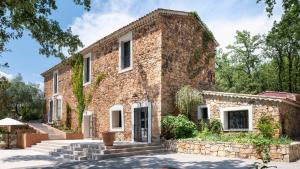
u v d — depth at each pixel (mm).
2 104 32438
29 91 37750
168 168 4098
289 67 31828
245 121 15352
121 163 12320
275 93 20484
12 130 24469
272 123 13938
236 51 35969
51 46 13852
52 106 30016
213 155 13938
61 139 22266
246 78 35281
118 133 19203
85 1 12719
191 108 16828
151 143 15930
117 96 19578
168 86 16672
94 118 21906
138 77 17938
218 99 16156
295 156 12359
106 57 20953
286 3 8773
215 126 15938
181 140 15336
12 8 11469
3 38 12352
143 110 17328
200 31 18641
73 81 24688
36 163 13164
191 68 17844
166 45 16844
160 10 16531
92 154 14109
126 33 19109
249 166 10734
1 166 12430
